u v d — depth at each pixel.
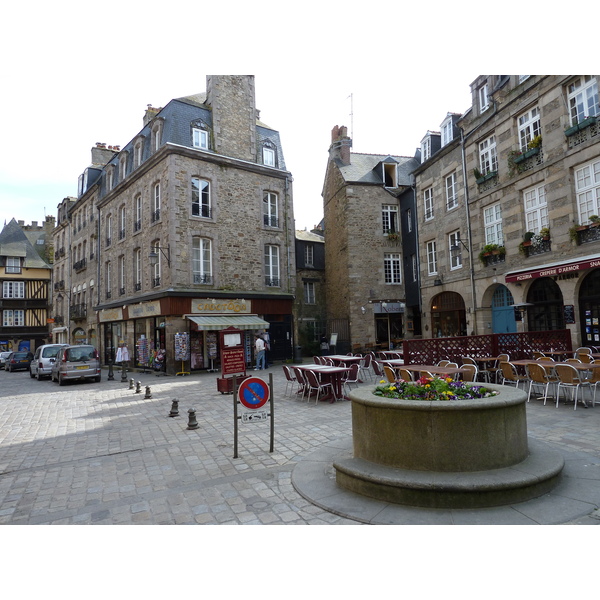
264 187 19.73
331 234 24.05
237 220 18.67
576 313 11.48
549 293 12.77
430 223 18.64
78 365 15.14
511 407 4.03
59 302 32.09
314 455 5.29
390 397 4.39
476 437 3.86
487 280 15.12
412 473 3.88
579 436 5.68
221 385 11.09
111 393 12.17
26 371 25.45
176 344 16.41
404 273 22.06
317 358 12.41
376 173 22.94
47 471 5.34
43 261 41.31
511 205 13.94
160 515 3.85
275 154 20.66
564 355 10.67
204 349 17.34
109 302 22.47
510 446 4.00
